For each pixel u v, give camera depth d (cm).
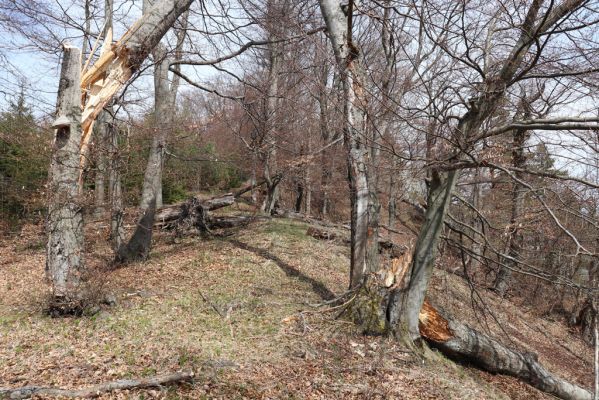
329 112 1246
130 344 624
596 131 564
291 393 543
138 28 816
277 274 1116
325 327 765
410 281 768
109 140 1045
